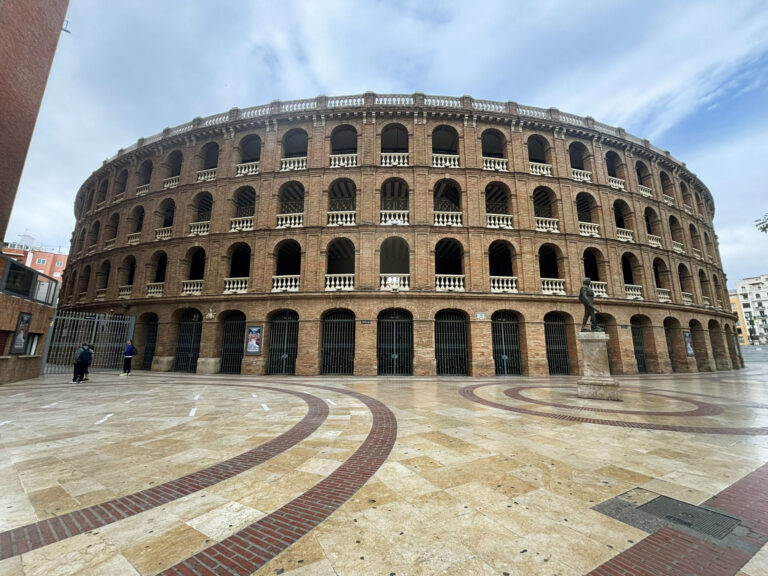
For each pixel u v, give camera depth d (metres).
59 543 2.99
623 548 2.95
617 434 6.66
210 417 8.20
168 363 21.62
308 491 4.10
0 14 13.46
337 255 27.05
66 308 27.88
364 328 19.55
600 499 3.89
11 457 5.29
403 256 26.70
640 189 25.84
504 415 8.42
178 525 3.31
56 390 12.75
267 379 17.28
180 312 22.67
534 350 20.06
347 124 22.64
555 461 5.15
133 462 5.11
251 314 20.58
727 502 3.83
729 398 11.27
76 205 35.94
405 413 8.66
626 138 26.34
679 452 5.56
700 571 2.65
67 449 5.71
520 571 2.64
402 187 23.77
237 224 22.86
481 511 3.61
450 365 20.41
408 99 23.05
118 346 22.67
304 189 21.86
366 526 3.30
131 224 25.98
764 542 3.04
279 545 2.98
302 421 7.77
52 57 16.59
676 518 3.47
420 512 3.58
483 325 19.86
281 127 23.19
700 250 28.91
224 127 23.89
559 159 23.31
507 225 21.78
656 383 16.22
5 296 13.80
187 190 23.95
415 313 19.70
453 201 25.34
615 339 21.67
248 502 3.81
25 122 15.28
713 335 28.52
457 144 24.72
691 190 30.14
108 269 27.22
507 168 22.72
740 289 106.69
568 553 2.88
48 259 75.19
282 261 27.44
